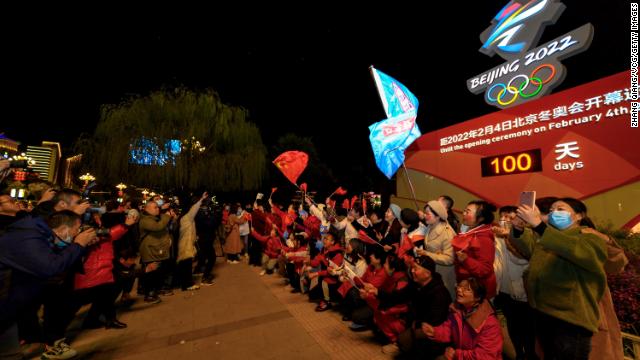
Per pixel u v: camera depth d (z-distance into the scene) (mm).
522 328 2832
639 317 2711
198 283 6469
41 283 2225
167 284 5922
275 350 3443
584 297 2029
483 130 7695
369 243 4090
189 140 12688
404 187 10203
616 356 2217
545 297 2160
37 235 2188
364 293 3383
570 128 5875
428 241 3738
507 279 2953
